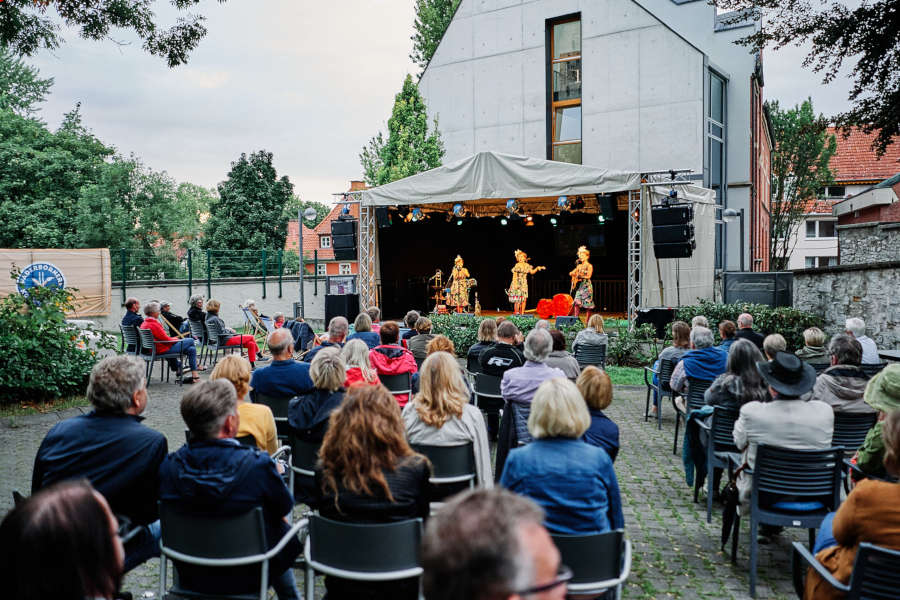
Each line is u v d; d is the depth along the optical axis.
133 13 9.43
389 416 2.72
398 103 17.98
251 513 2.63
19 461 5.96
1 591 1.27
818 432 3.68
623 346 11.77
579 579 2.57
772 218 31.92
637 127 16.91
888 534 2.30
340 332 6.63
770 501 3.69
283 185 37.78
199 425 2.70
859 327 6.68
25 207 23.34
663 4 19.28
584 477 2.72
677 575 3.87
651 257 12.55
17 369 7.82
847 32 10.60
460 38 19.41
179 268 20.36
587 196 18.41
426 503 2.76
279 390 4.90
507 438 4.18
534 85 18.36
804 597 2.68
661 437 7.04
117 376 2.88
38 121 25.88
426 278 21.61
